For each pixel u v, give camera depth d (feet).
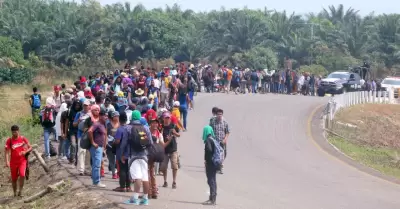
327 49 462.60
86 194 94.73
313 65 438.40
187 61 438.40
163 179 108.47
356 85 296.30
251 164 130.00
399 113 253.44
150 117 96.17
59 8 483.10
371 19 520.01
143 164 86.48
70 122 118.52
